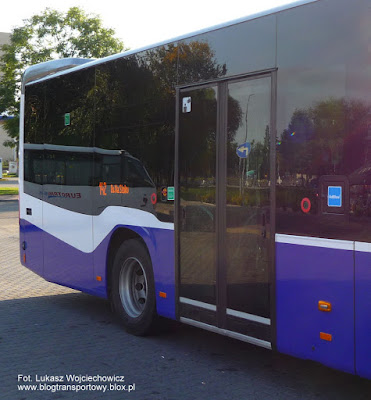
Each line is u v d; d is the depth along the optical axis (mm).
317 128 4391
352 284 4121
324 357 4336
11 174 67000
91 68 7379
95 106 7250
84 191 7449
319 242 4352
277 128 4730
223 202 5281
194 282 5641
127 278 6848
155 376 5277
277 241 4707
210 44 5500
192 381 5137
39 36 34781
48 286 9750
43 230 8414
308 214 4441
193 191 5645
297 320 4543
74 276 7738
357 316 4090
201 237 5539
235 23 5211
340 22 4266
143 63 6426
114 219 6855
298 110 4551
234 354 5941
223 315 5285
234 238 5156
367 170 4027
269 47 4844
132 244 6621
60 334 6719
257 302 4914
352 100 4152
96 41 34781
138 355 5910
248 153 5023
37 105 8625
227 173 5246
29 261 8859
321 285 4344
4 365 5594
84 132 7465
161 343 6344
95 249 7258
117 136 6828
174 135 5922
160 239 6102
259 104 4930
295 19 4613
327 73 4340
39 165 8523
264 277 4844
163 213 6051
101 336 6641
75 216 7645
